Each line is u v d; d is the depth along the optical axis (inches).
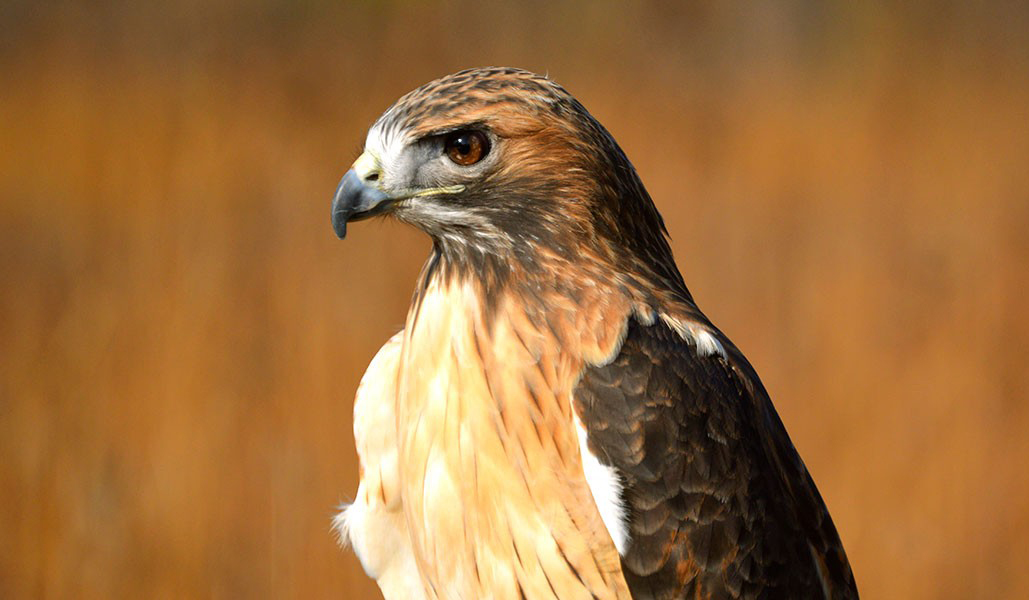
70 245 620.7
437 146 235.0
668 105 970.1
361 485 261.1
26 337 476.1
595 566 224.7
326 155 701.3
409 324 246.4
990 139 983.6
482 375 228.5
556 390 225.3
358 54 879.1
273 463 438.9
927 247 673.0
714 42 1154.0
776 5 1210.0
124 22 1058.1
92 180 736.3
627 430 221.8
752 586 227.8
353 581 420.5
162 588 405.4
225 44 980.6
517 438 225.9
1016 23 1280.8
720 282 619.5
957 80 1162.6
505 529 227.6
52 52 1079.0
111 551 409.7
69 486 416.5
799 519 242.7
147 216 655.8
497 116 230.7
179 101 842.2
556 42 1071.0
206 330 504.1
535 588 227.5
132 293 541.3
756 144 872.3
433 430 234.1
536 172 231.1
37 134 879.1
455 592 238.4
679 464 222.4
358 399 259.1
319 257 586.9
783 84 1095.6
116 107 906.1
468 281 235.9
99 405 456.8
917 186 842.8
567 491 224.8
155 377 478.6
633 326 228.5
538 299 228.4
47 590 399.2
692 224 698.2
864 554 460.1
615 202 236.5
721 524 224.8
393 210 238.8
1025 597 450.3
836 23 1225.4
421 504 238.5
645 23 1117.1
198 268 560.4
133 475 430.6
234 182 693.9
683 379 226.8
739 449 229.6
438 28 954.7
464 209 233.8
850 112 1011.9
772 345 558.9
